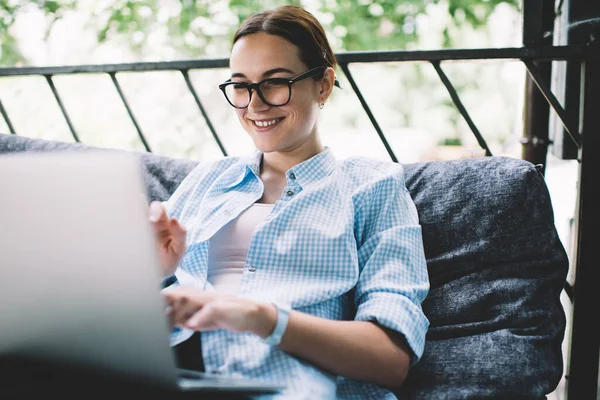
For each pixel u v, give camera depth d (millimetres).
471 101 3094
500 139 3064
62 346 678
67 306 652
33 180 611
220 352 943
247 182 1184
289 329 860
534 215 1143
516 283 1104
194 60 1553
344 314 1062
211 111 3043
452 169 1240
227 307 827
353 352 895
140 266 620
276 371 891
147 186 1366
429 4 2762
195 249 1105
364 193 1101
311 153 1186
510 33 2764
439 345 1068
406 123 3143
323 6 2787
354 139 3064
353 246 1057
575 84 1474
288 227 1055
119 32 2797
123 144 3002
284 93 1088
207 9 2783
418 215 1202
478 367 1009
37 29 2740
